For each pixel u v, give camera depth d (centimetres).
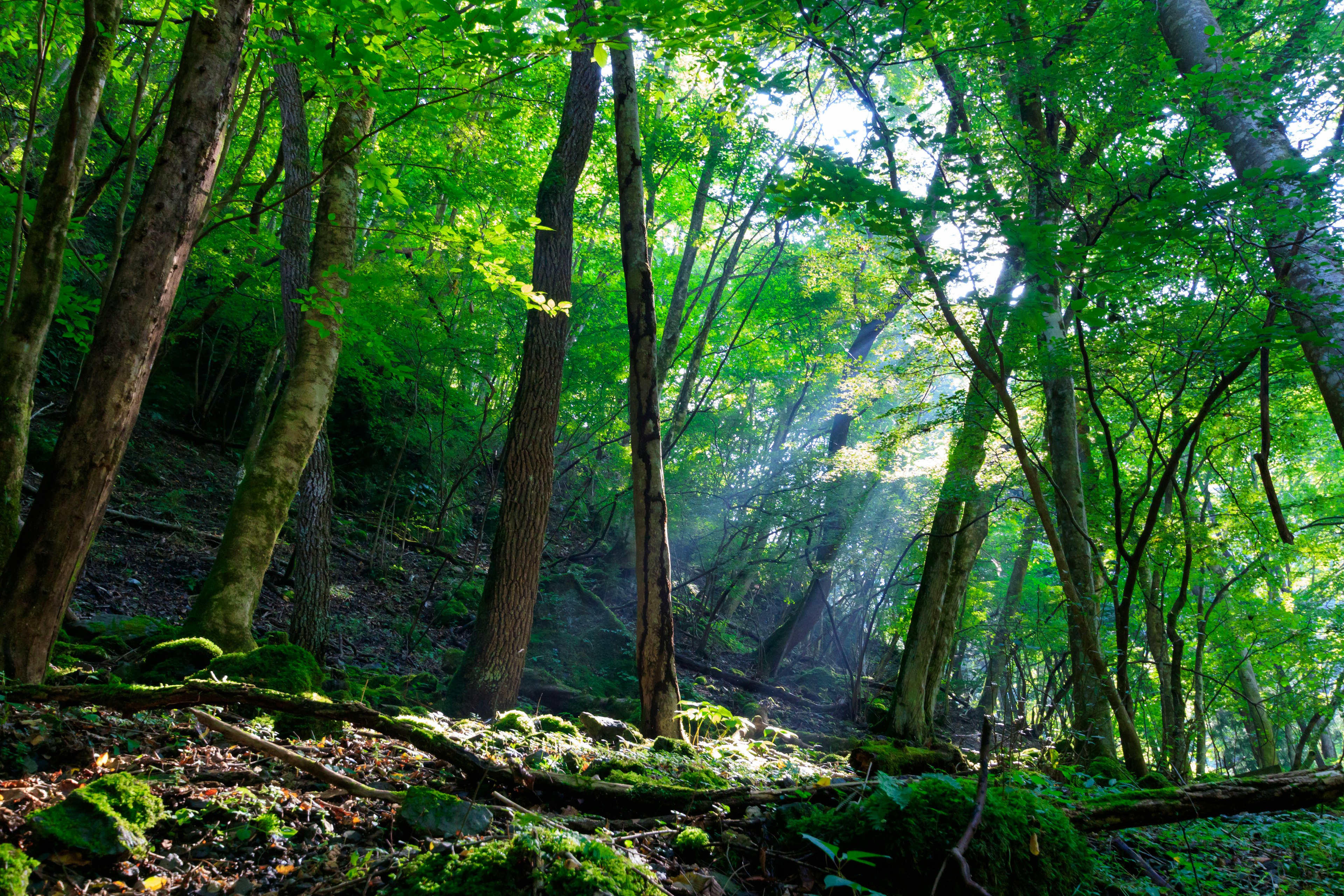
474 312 1205
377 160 593
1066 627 1123
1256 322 644
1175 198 507
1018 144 705
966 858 307
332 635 928
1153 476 1057
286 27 518
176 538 1071
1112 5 781
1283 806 448
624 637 1113
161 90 887
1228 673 1288
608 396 1442
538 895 235
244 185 655
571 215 806
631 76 749
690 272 1503
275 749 329
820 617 1437
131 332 413
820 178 544
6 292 489
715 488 1781
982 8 657
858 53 621
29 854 245
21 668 390
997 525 1479
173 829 279
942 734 1241
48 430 1184
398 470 1590
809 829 334
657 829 345
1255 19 864
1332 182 505
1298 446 1223
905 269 951
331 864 268
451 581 1301
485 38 415
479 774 362
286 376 1320
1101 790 498
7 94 829
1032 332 668
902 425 1134
